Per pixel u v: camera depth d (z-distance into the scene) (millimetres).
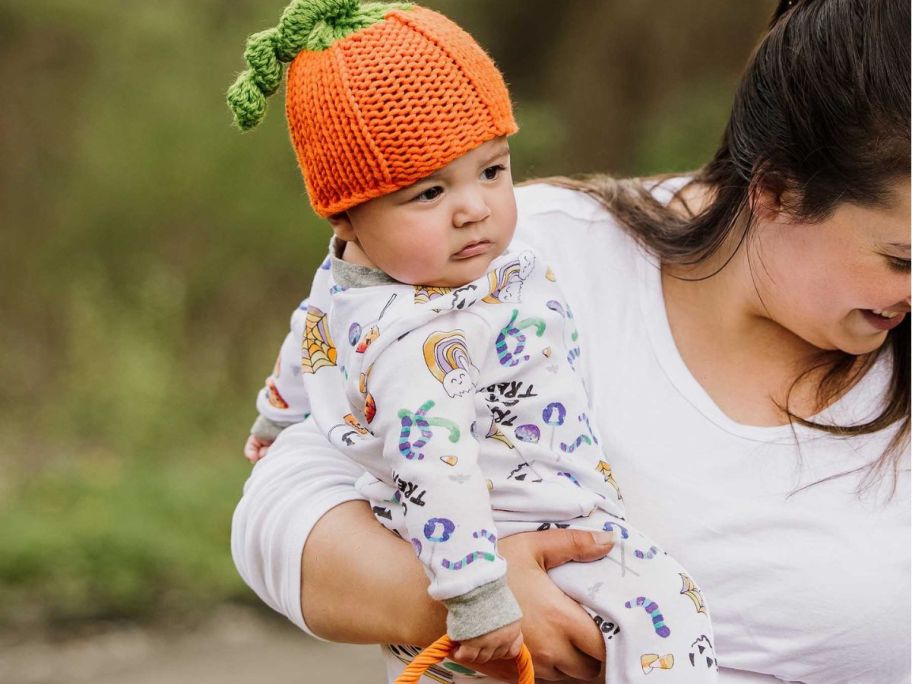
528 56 32531
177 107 26812
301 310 5277
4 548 17719
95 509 19328
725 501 4793
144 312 24625
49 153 26516
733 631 4801
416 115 4266
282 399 5535
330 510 4816
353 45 4359
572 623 4422
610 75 30719
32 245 25984
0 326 25219
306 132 4453
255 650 16672
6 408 23422
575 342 4918
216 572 18281
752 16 29219
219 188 26781
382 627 4559
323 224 27281
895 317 4594
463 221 4367
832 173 4336
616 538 4574
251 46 4516
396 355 4383
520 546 4516
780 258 4652
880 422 4797
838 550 4707
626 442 4902
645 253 5137
